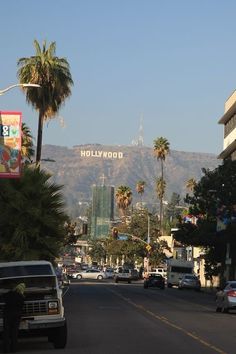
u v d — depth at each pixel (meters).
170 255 147.12
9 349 17.91
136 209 144.50
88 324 27.06
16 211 36.38
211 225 68.94
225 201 65.50
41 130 51.94
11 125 35.31
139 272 123.31
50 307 18.50
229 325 28.42
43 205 37.12
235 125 91.62
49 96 51.59
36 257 36.00
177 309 38.88
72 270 114.31
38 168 38.16
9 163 35.16
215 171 67.62
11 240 36.00
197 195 67.56
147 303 44.00
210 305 45.22
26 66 51.69
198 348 19.25
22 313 18.23
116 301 45.12
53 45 52.25
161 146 126.00
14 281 18.88
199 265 102.94
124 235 132.25
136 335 22.91
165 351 18.42
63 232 37.75
